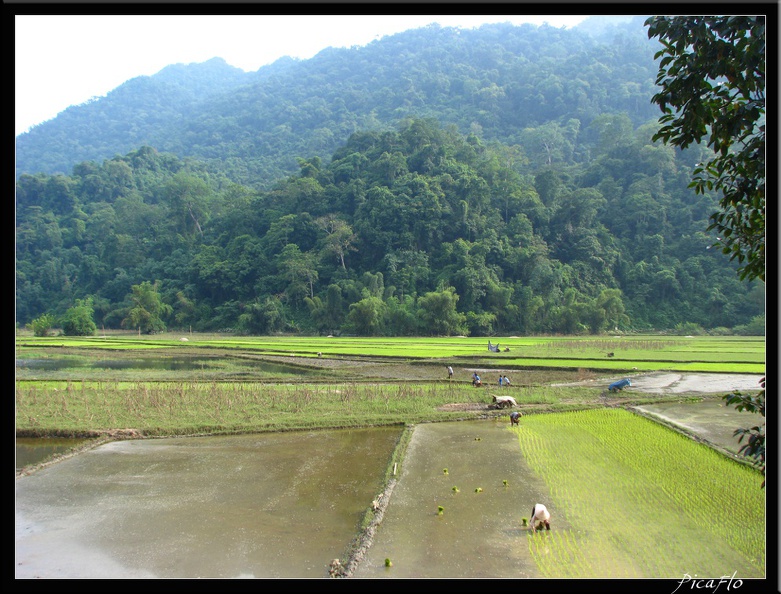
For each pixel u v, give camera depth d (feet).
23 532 48.03
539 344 220.43
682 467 62.80
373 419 86.89
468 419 88.53
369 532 46.09
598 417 88.89
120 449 73.15
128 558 43.14
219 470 64.28
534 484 57.88
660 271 341.41
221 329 349.00
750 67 29.22
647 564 40.42
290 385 119.55
